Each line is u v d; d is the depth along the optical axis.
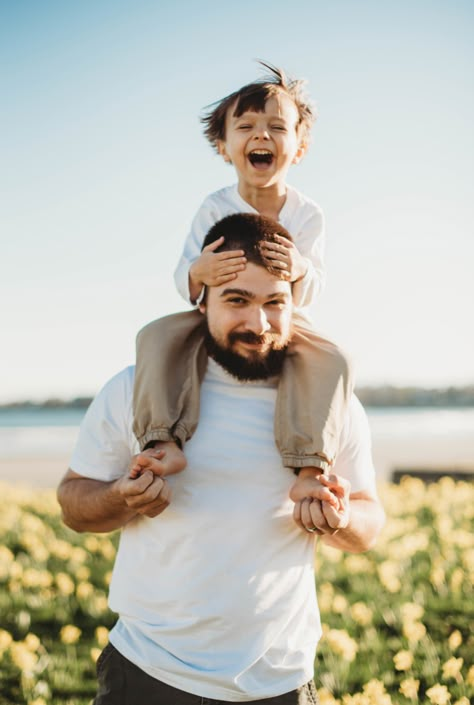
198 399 2.66
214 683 2.39
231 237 2.70
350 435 2.78
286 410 2.66
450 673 4.45
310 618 2.60
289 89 3.76
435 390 78.81
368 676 5.01
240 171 3.65
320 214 3.77
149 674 2.45
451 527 9.62
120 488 2.43
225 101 3.76
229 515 2.51
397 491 11.81
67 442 34.78
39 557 8.27
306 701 2.51
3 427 53.09
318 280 3.07
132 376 2.79
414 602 6.54
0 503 11.64
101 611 6.67
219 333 2.63
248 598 2.47
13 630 6.36
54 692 5.08
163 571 2.53
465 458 20.89
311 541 2.64
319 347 2.81
